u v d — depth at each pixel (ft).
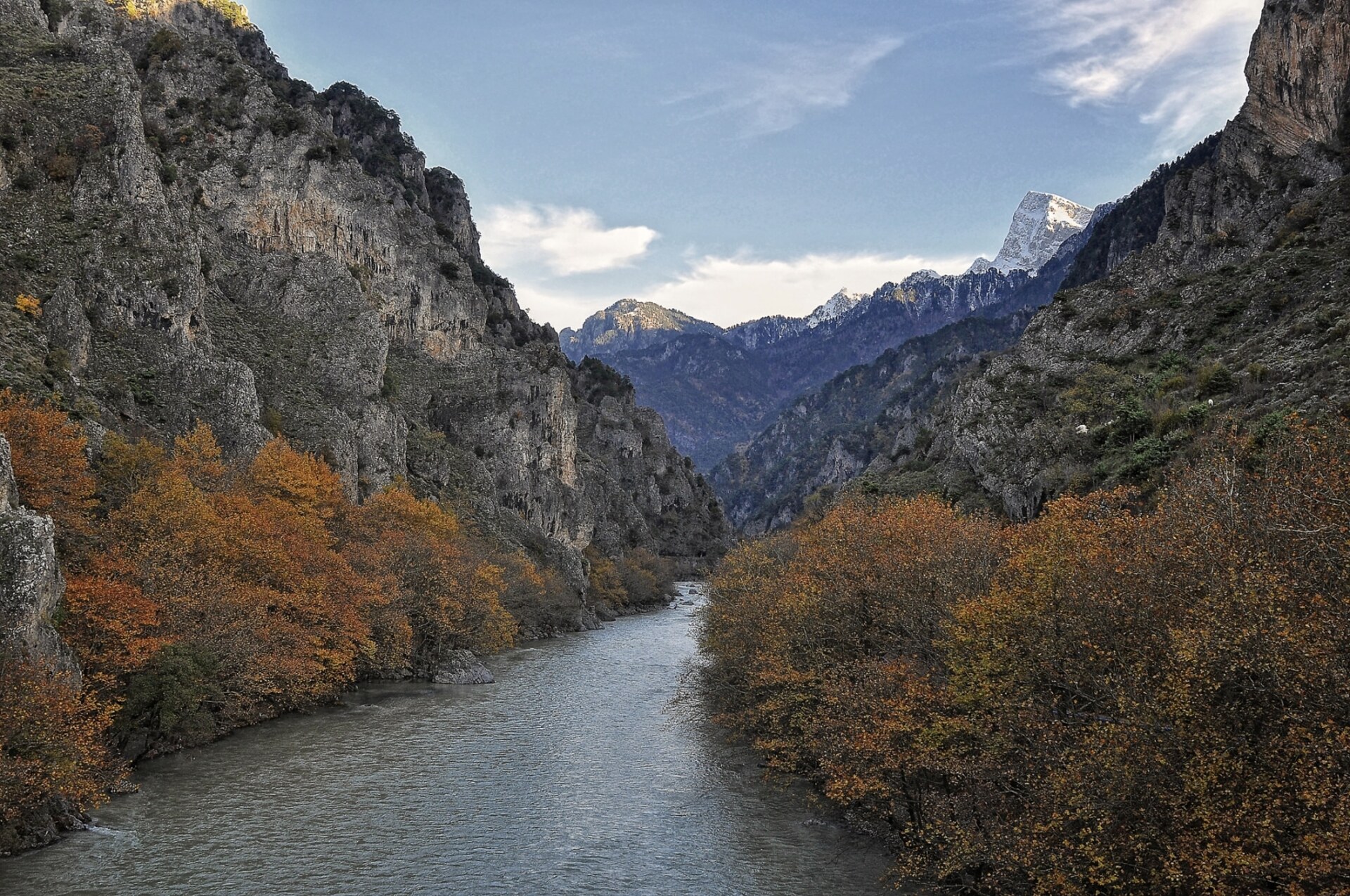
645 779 166.30
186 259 323.78
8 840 122.21
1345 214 276.82
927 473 342.64
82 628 158.51
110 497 212.43
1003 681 96.12
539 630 419.33
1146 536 97.25
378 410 426.51
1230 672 74.90
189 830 135.23
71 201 314.35
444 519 374.02
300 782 162.20
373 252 577.02
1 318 250.78
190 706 176.45
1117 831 79.15
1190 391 228.22
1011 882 95.14
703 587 328.90
